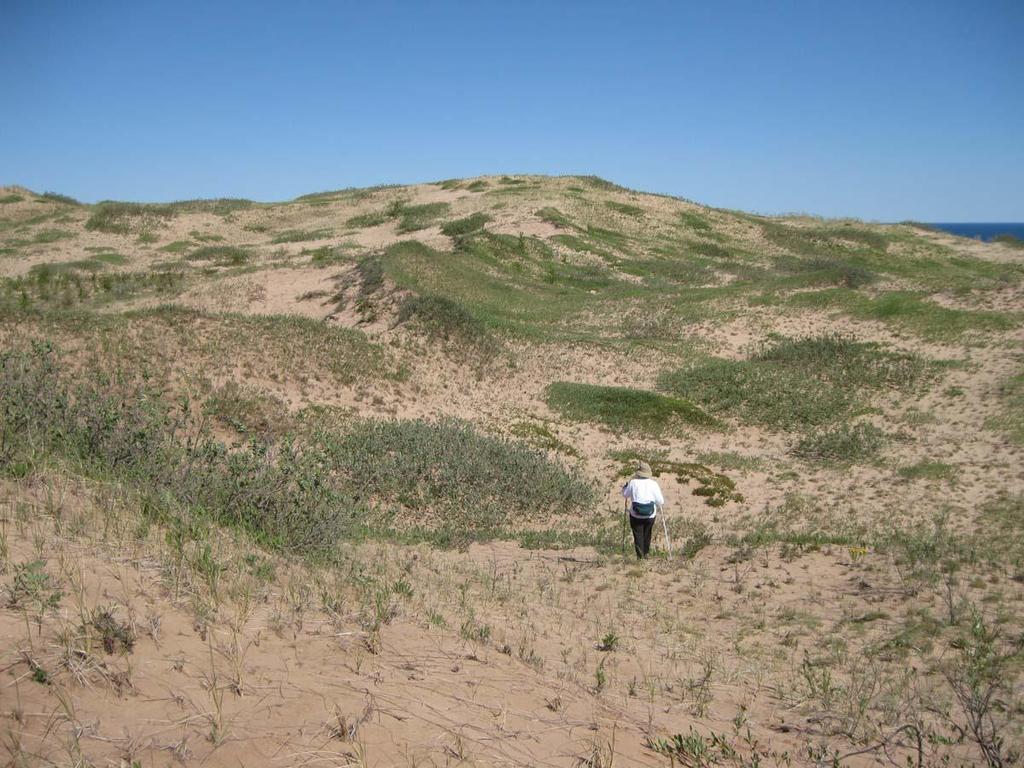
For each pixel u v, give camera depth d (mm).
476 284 30281
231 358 16750
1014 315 23406
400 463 12938
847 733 4016
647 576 8094
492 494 12828
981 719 4086
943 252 48969
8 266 36625
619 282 34750
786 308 27656
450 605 5676
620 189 56844
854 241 49469
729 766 3391
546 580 7840
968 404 18516
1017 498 12828
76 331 16000
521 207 45594
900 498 13602
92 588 3465
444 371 20641
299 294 29141
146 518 4898
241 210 53562
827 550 8648
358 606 4566
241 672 3131
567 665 4641
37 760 2232
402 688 3395
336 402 16625
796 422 19109
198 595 3811
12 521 4164
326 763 2557
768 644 5863
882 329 24562
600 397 19812
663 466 15453
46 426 6414
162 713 2660
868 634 6008
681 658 5379
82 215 47094
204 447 6785
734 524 12438
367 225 47500
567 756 3084
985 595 6723
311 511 6340
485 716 3305
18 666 2664
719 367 22359
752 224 51438
